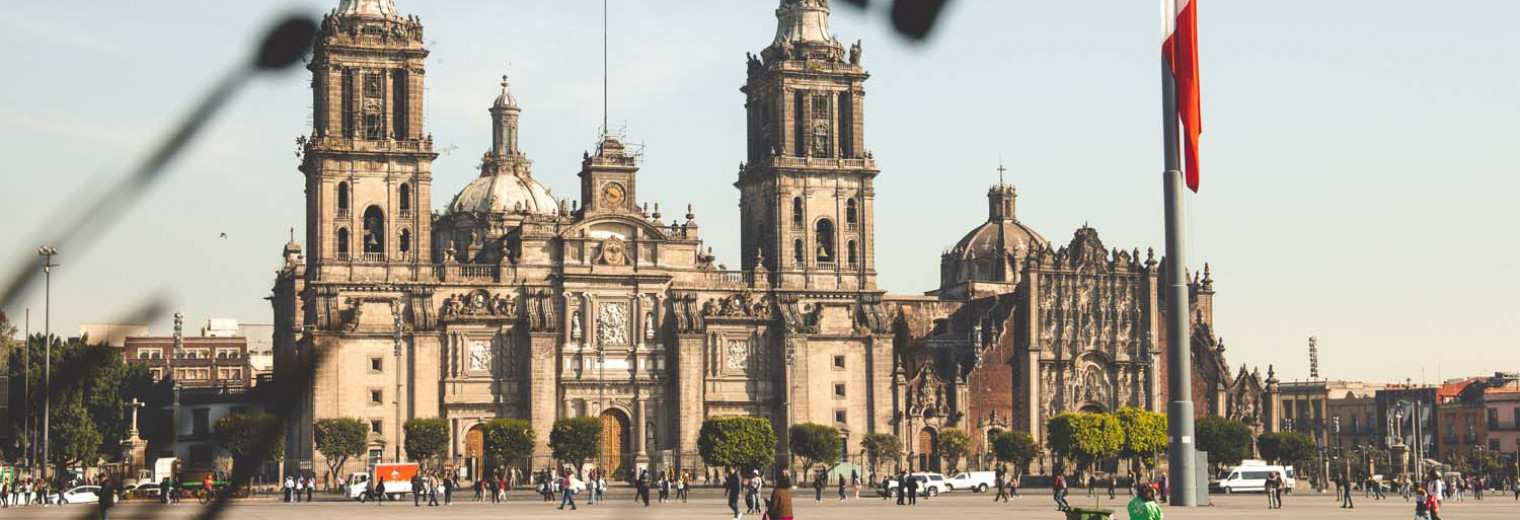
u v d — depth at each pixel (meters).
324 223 194.88
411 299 196.62
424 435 187.12
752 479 106.06
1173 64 85.56
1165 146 87.06
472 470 196.88
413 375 195.38
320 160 195.12
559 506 127.50
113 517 12.87
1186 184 87.12
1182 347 90.06
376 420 193.12
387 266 196.25
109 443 150.00
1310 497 161.25
